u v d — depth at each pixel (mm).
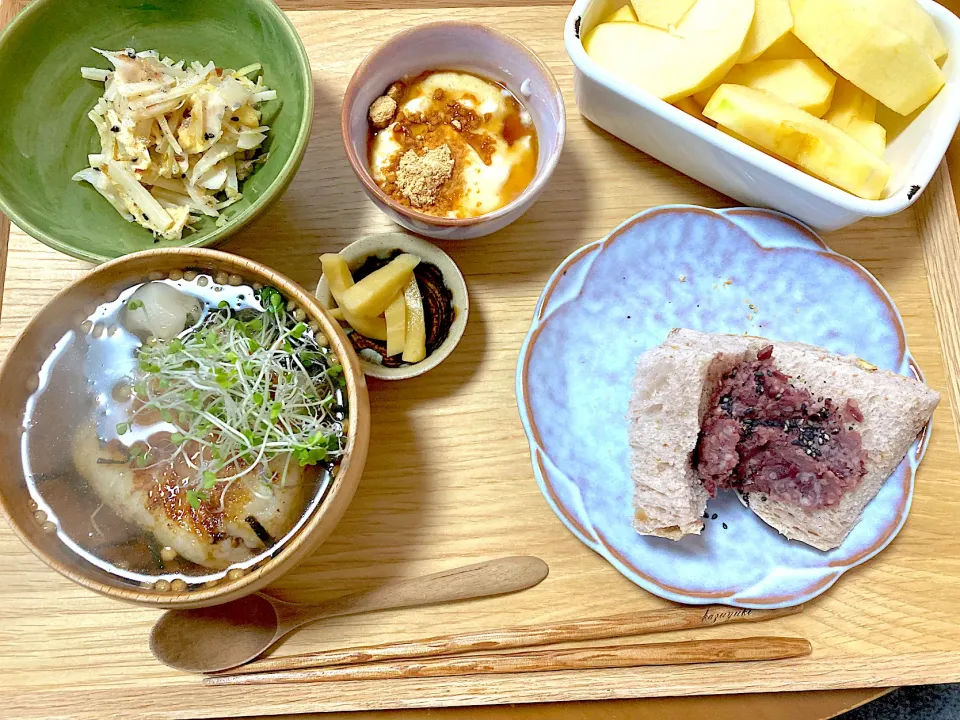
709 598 274
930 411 271
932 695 393
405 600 276
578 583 283
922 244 321
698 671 273
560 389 301
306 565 284
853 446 270
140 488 240
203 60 318
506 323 312
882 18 273
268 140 309
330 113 330
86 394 255
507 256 320
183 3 303
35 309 309
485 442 297
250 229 316
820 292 311
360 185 321
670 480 273
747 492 286
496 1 346
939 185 321
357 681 271
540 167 305
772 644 273
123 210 299
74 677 272
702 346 279
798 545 284
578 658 271
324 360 256
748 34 289
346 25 342
